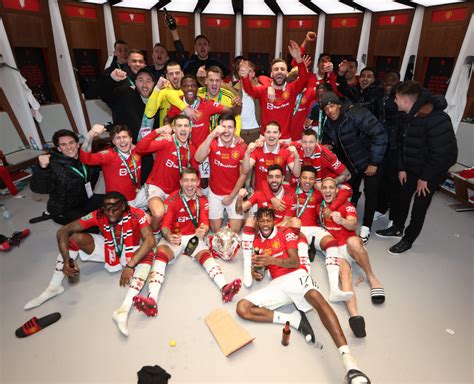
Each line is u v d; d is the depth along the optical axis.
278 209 3.66
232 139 3.80
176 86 4.51
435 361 2.43
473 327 2.73
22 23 5.91
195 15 8.66
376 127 3.58
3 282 3.25
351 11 8.07
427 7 6.62
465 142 5.50
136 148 3.72
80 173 3.53
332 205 3.45
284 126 4.54
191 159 3.92
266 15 8.84
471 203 4.89
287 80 4.80
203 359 2.43
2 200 5.11
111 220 2.98
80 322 2.77
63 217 3.66
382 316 2.85
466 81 5.62
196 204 3.49
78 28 6.95
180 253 3.71
